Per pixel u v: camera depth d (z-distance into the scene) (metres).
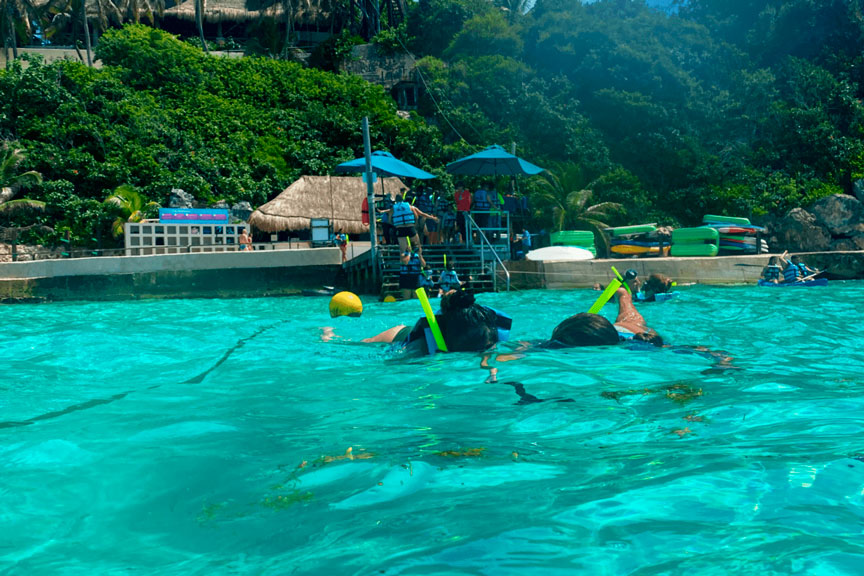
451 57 40.53
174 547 1.32
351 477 1.70
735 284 15.55
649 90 36.66
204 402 2.85
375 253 14.65
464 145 33.88
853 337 4.58
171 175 29.08
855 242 25.31
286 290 15.97
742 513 1.29
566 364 3.43
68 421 2.49
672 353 3.75
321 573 1.14
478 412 2.48
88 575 1.21
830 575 1.01
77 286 15.23
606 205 28.97
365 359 3.96
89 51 38.53
